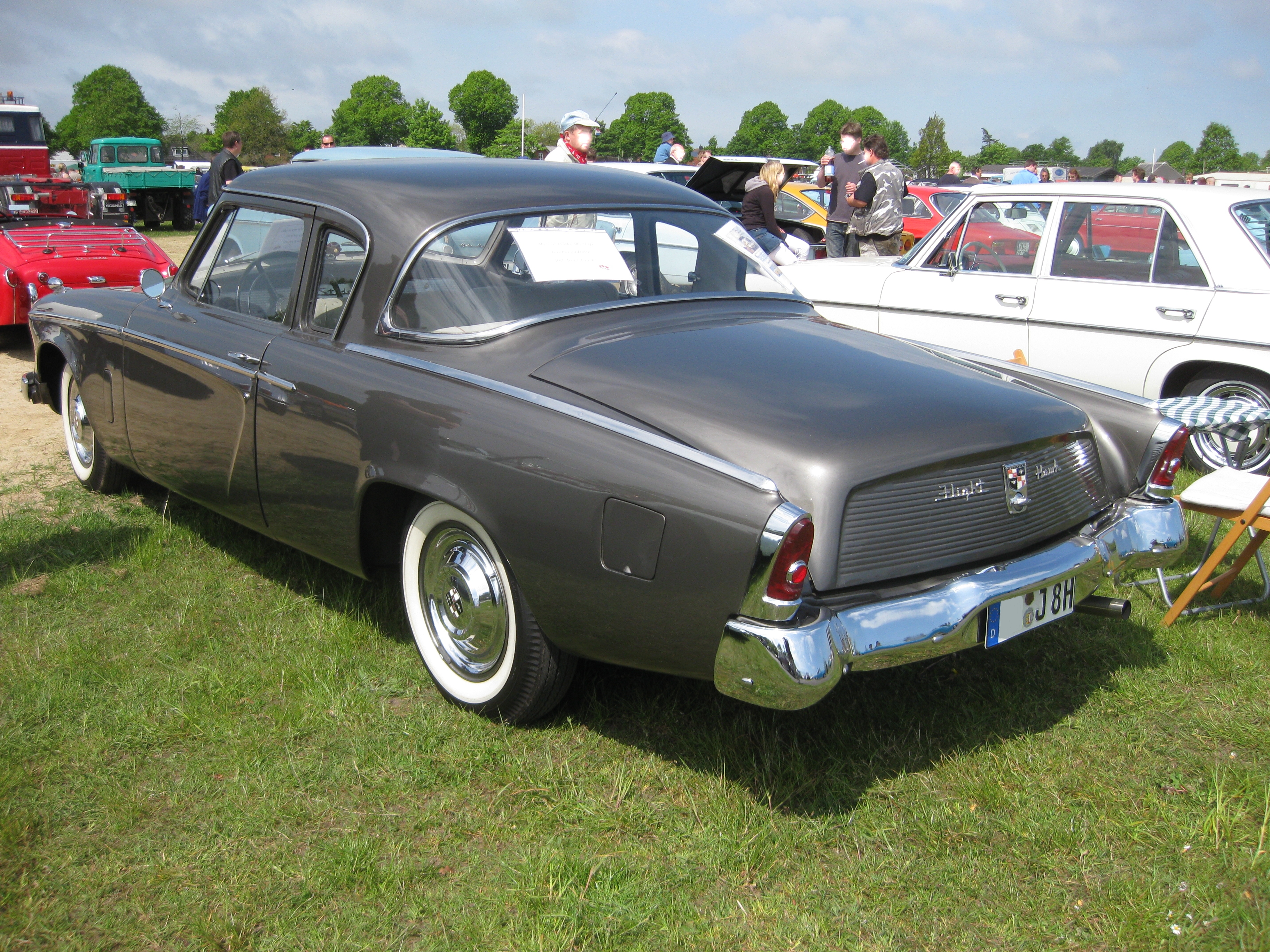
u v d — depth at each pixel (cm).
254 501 344
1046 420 272
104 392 419
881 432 242
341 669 317
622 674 314
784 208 1233
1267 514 341
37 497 484
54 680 306
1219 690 312
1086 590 279
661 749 277
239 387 335
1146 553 295
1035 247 573
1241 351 496
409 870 228
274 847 237
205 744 279
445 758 271
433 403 274
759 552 214
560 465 244
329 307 319
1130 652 336
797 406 249
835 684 219
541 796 257
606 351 277
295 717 288
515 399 261
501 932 211
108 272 769
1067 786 262
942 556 247
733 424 242
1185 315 511
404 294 301
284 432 319
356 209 319
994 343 587
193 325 366
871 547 236
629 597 236
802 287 673
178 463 380
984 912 217
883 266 639
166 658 323
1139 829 242
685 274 333
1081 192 555
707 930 212
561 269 306
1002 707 300
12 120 1588
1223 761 273
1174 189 528
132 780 262
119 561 400
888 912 217
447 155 507
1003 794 254
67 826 245
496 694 281
